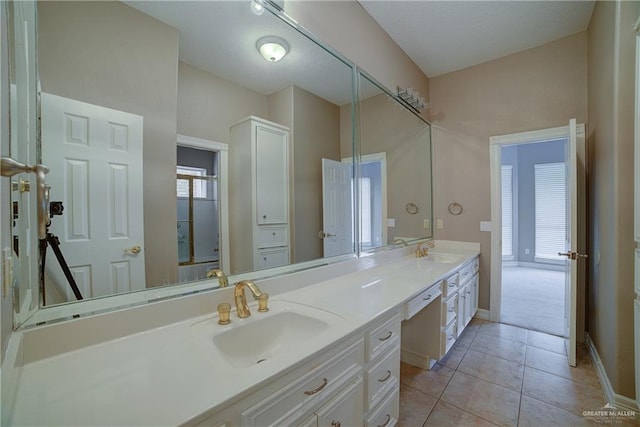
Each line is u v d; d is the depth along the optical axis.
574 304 2.13
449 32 2.56
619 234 1.65
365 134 2.33
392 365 1.37
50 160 0.88
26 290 0.81
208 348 0.91
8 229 0.62
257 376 0.75
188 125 1.26
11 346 0.69
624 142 1.63
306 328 1.21
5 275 0.60
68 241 0.92
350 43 2.13
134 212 1.08
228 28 1.39
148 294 1.10
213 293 1.21
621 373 1.65
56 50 0.89
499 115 2.96
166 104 1.18
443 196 3.32
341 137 2.10
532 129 2.78
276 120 1.66
